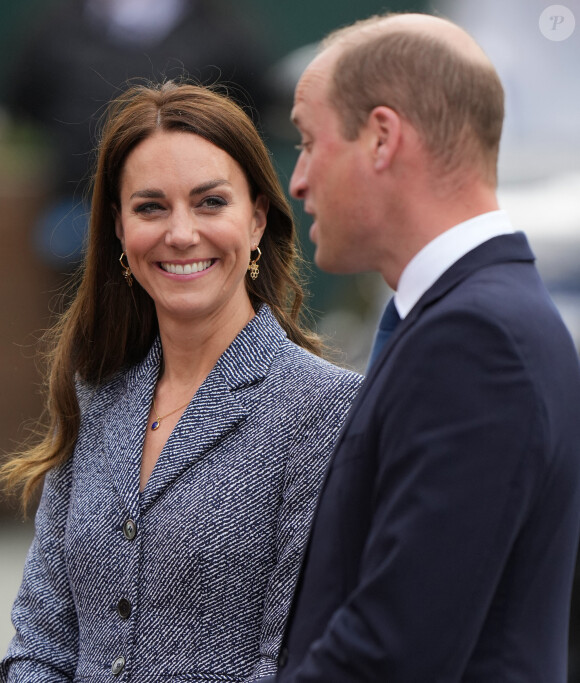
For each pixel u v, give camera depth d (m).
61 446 10.96
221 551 9.62
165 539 9.77
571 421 6.94
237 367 10.34
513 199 22.92
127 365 11.28
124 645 9.80
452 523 6.57
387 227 7.36
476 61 7.19
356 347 22.69
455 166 7.18
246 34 23.38
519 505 6.60
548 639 7.00
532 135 24.42
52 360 12.48
